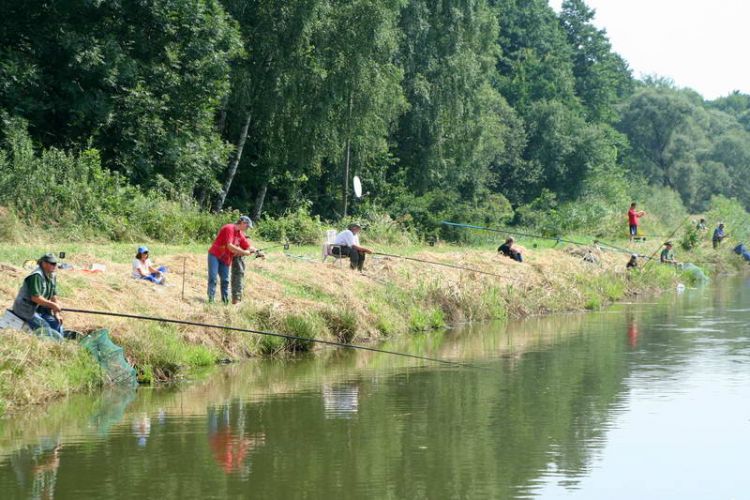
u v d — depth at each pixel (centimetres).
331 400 1773
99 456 1363
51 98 4466
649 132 13350
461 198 7681
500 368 2155
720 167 13575
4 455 1366
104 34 4456
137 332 1944
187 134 4709
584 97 12294
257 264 2805
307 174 6141
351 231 3056
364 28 5281
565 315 3331
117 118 4525
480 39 6869
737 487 1251
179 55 4647
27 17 4444
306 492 1209
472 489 1230
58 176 3762
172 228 3881
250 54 5222
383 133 5966
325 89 5256
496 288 3256
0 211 3309
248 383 1930
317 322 2408
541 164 9612
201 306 2256
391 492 1212
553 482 1263
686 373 2084
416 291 2967
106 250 3050
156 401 1734
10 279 2053
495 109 9081
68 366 1758
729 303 3791
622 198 9406
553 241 5188
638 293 4188
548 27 11419
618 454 1405
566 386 1928
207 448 1412
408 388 1898
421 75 6512
